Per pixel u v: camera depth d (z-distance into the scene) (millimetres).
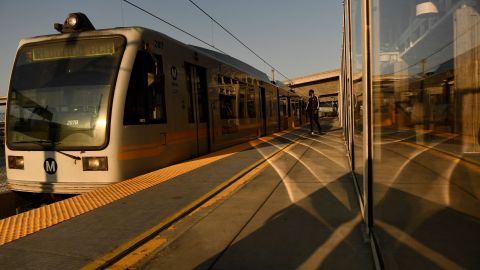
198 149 9977
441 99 2027
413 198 2154
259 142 13469
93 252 3488
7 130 7426
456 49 1891
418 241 2045
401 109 2488
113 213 4754
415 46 2299
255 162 8453
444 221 1857
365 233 3730
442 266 1822
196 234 3969
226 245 3646
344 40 7992
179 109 8867
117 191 5965
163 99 8195
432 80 2133
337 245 3514
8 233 4039
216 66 11484
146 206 5039
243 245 3629
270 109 18984
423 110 2209
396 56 2561
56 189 6965
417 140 2211
